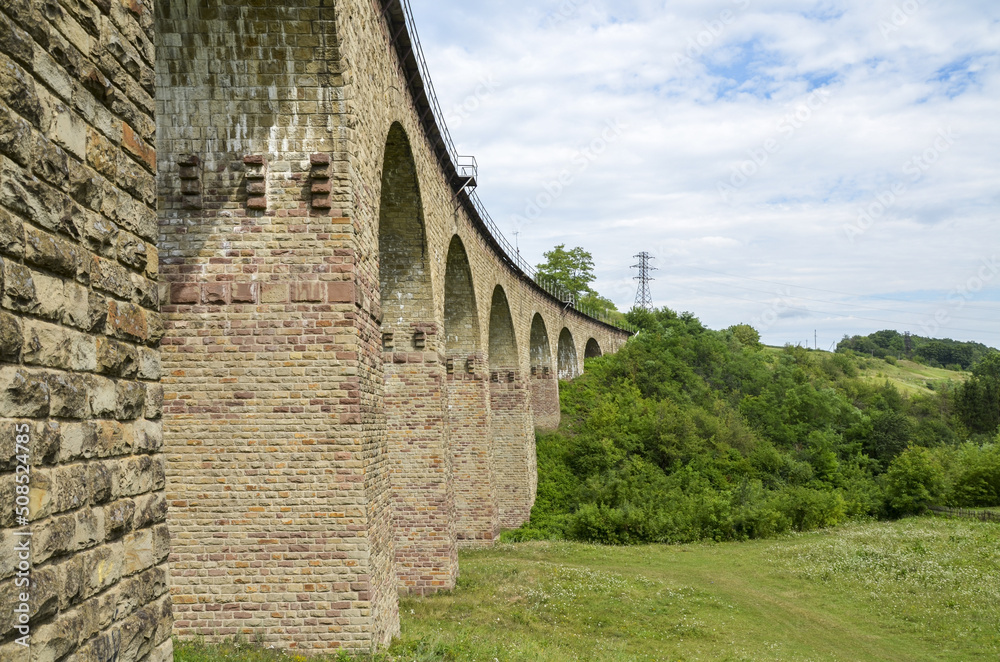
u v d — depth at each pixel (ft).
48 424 12.16
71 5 13.29
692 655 46.26
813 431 149.28
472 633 45.03
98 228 14.11
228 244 35.53
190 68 34.47
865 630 53.88
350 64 35.32
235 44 33.94
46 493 11.96
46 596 11.71
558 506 113.19
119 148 15.06
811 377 204.95
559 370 168.45
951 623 53.83
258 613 34.65
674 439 128.88
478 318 81.71
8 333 11.17
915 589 64.54
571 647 45.96
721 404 153.79
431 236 57.93
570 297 158.20
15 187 11.43
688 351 177.68
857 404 203.72
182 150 35.32
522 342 110.01
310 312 35.42
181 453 35.17
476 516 83.71
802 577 72.02
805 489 116.57
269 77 34.71
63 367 12.74
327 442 35.32
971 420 190.70
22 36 11.75
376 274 40.86
